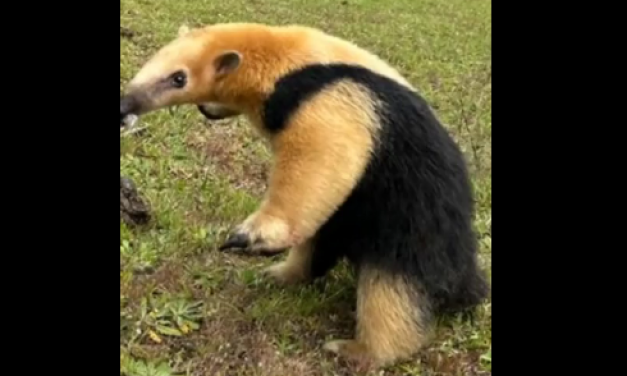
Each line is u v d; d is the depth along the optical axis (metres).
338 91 0.82
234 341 0.88
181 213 1.13
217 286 0.98
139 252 1.01
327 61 0.84
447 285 0.90
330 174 0.81
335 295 0.99
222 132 1.45
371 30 2.77
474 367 0.91
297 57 0.84
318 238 0.95
